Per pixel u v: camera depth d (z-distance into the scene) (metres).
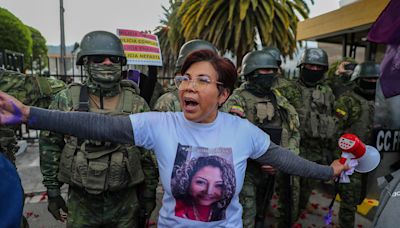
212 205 1.34
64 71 14.32
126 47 3.72
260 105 2.64
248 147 1.43
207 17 10.16
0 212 0.93
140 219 2.22
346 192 3.15
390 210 1.42
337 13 5.72
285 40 10.34
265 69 2.67
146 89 3.89
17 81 2.02
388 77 1.85
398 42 1.78
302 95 3.45
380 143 1.93
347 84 4.13
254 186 2.54
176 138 1.35
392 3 1.81
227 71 1.33
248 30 9.76
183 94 1.31
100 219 2.02
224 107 2.58
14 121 1.15
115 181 1.93
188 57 1.33
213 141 1.36
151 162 2.14
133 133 1.33
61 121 1.22
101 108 2.05
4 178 0.96
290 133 2.73
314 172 1.55
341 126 3.38
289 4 10.61
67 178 1.97
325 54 3.46
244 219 2.48
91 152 1.92
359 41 6.64
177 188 1.33
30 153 6.97
